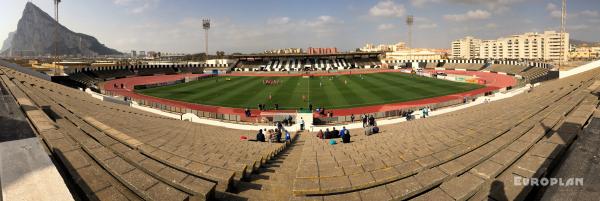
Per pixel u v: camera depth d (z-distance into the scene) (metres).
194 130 25.88
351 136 26.53
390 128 28.05
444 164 9.13
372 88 67.44
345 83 77.50
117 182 6.84
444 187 7.30
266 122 36.97
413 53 179.88
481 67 112.94
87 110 22.09
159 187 6.46
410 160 10.84
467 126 17.58
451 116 28.86
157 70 117.12
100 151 8.59
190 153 11.36
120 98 48.47
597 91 20.50
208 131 27.27
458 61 126.81
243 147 18.67
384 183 8.57
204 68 129.25
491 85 70.38
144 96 61.69
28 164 5.18
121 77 102.50
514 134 11.67
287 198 9.12
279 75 107.25
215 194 8.16
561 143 8.12
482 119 19.88
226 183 8.87
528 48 185.75
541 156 7.61
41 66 97.12
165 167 8.54
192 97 59.97
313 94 60.97
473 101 41.97
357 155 13.81
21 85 27.58
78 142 9.65
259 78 97.88
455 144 12.44
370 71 115.12
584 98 18.22
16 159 5.31
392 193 7.68
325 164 11.55
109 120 19.03
